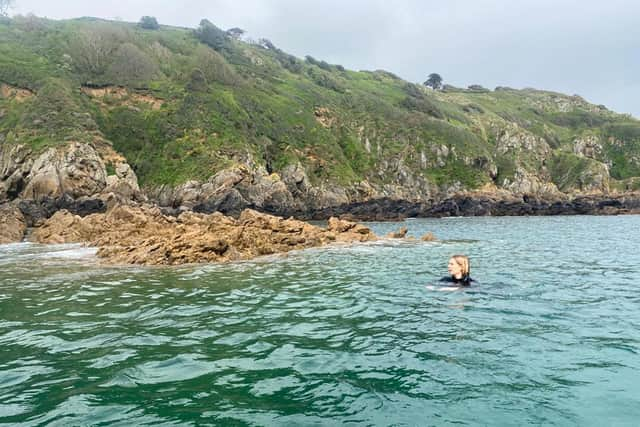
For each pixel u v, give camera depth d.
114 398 5.26
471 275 14.43
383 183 89.81
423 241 28.73
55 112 61.72
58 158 52.00
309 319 9.07
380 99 116.75
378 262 18.69
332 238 28.67
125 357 6.80
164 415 4.79
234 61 112.25
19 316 9.71
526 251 22.41
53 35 88.00
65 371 6.23
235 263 19.19
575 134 139.50
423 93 145.12
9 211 38.97
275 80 110.62
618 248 23.47
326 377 5.85
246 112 84.50
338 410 4.87
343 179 79.25
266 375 5.96
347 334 7.88
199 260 19.86
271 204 64.62
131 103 76.62
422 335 7.70
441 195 89.94
